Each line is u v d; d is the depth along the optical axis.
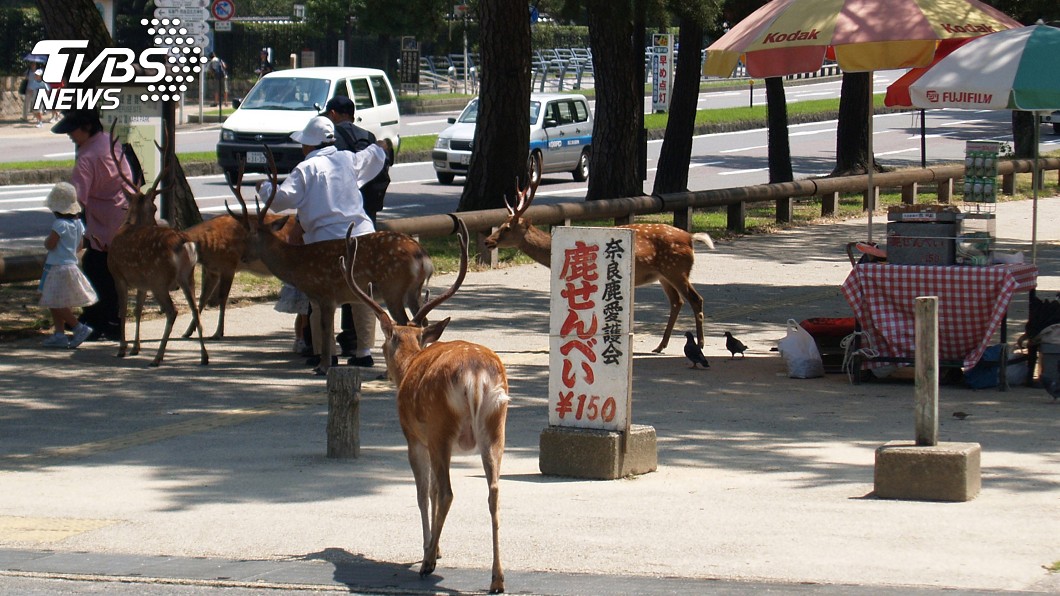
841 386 11.55
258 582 6.34
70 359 12.48
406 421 6.54
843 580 6.08
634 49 24.36
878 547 6.59
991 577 6.06
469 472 8.63
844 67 12.16
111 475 8.49
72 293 12.72
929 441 7.75
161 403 10.74
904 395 11.15
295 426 9.98
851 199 27.84
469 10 48.16
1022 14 27.14
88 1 15.86
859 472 8.41
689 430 9.81
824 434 9.66
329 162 12.07
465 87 53.03
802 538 6.79
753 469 8.57
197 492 8.04
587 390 8.41
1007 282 10.96
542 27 60.50
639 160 24.81
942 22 12.02
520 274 17.98
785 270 18.61
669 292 13.14
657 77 48.47
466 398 6.16
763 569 6.28
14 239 19.78
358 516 7.48
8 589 6.27
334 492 8.03
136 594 6.21
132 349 12.86
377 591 6.19
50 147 34.06
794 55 12.38
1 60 46.66
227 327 14.23
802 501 7.63
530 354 12.84
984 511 7.30
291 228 12.98
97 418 10.20
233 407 10.63
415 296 11.52
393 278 11.44
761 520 7.18
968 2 12.59
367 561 6.66
